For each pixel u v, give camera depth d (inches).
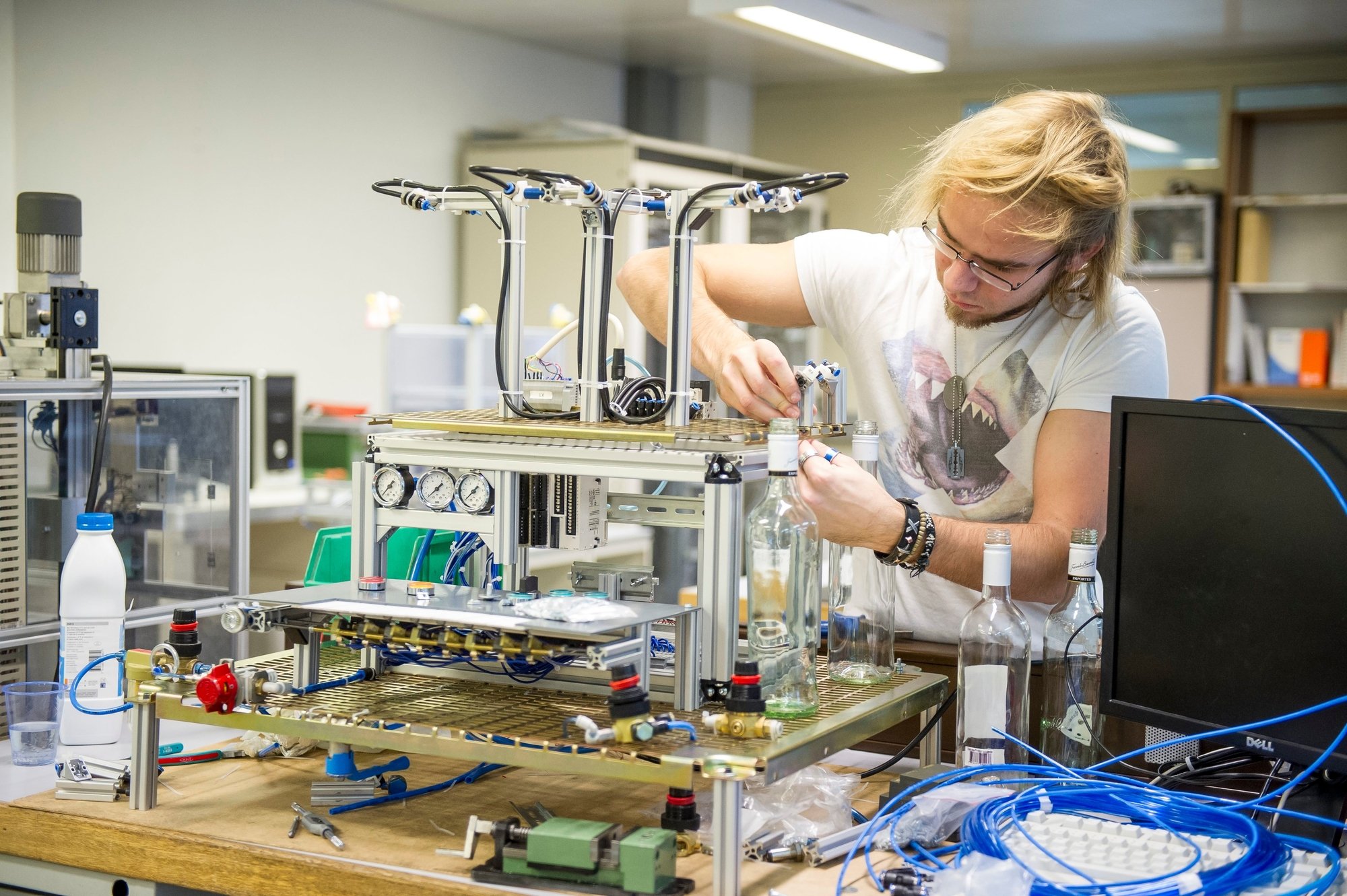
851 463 56.6
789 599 49.5
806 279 72.6
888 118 275.3
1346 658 45.9
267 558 165.9
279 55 191.5
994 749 52.9
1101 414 62.9
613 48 244.7
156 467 79.2
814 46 162.4
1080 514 62.0
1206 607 50.6
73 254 75.8
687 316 54.1
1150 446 52.4
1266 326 247.3
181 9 176.7
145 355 174.6
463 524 55.5
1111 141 57.5
